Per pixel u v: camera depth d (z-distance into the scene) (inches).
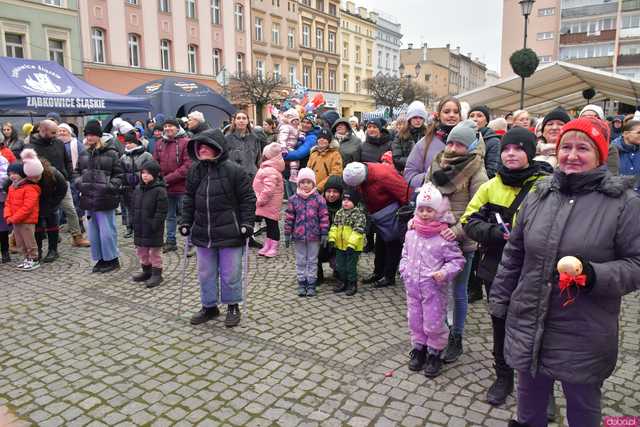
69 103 431.5
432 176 143.4
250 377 137.0
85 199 233.1
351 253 198.2
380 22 2134.6
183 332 168.4
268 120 423.5
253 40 1355.8
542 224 83.3
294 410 120.7
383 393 127.8
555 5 1881.2
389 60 2253.9
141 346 157.9
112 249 239.9
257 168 304.5
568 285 76.1
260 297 201.8
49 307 193.5
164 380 136.2
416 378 135.2
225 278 172.9
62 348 157.3
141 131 485.4
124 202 313.7
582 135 79.8
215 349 154.9
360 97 1975.9
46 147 285.3
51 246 264.2
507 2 1943.9
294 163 315.6
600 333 79.6
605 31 1788.9
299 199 203.3
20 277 234.2
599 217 78.2
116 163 238.2
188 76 1159.6
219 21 1235.9
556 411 118.3
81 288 216.4
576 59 1850.4
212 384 133.6
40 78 429.4
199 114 281.9
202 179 172.7
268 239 265.4
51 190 255.9
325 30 1715.1
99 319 180.9
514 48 1947.6
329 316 180.1
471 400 124.0
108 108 470.3
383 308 187.5
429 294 133.1
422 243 136.6
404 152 211.5
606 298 79.2
